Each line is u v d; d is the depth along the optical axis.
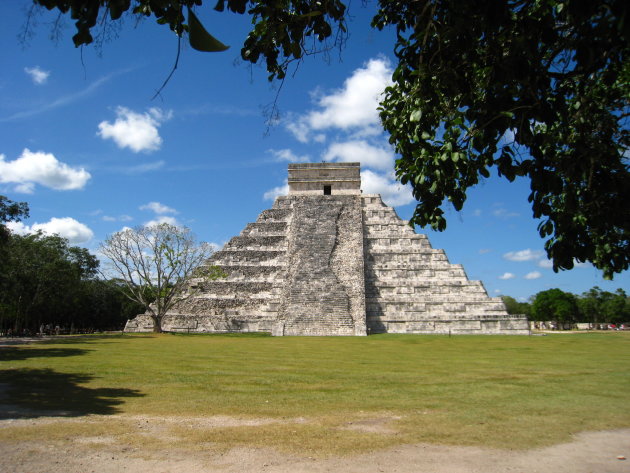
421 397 12.79
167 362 20.44
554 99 6.92
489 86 6.65
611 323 95.62
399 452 8.09
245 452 8.06
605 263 8.15
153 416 10.60
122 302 81.00
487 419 10.34
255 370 18.03
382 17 8.34
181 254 46.00
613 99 7.88
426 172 7.60
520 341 34.03
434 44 7.14
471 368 18.70
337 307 44.56
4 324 69.94
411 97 8.38
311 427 9.68
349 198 55.94
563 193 8.34
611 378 16.06
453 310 46.56
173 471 7.17
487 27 6.34
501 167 6.88
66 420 10.15
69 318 73.12
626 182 6.54
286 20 6.80
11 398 12.48
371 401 12.25
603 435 9.13
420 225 8.41
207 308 50.03
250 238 54.75
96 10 4.71
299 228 52.78
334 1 6.71
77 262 66.12
